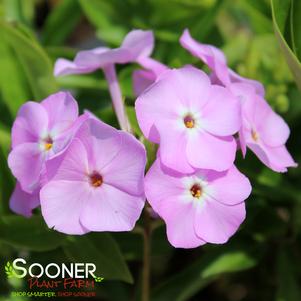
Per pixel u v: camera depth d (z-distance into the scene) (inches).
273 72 9.7
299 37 7.7
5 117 9.8
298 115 9.9
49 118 7.1
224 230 6.8
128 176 6.6
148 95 6.8
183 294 8.3
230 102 7.0
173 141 6.7
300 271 9.1
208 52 7.7
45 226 7.8
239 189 6.8
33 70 8.5
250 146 7.2
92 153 6.7
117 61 8.1
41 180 6.8
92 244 7.7
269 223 8.9
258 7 10.0
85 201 6.7
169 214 6.7
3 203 8.4
